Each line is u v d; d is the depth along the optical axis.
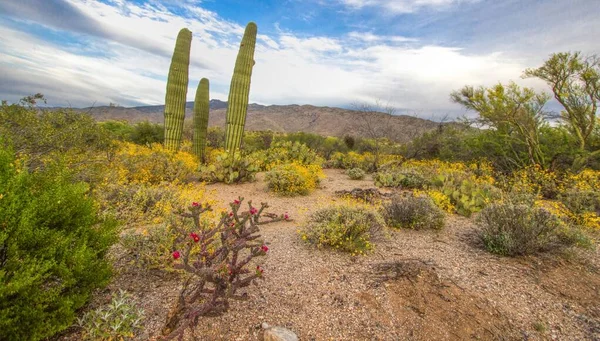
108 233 2.48
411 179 9.87
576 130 11.44
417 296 3.12
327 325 2.62
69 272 2.01
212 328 2.42
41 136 5.48
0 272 1.69
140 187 5.30
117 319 2.14
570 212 6.61
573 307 3.24
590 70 10.40
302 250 4.20
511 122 11.95
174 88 11.12
